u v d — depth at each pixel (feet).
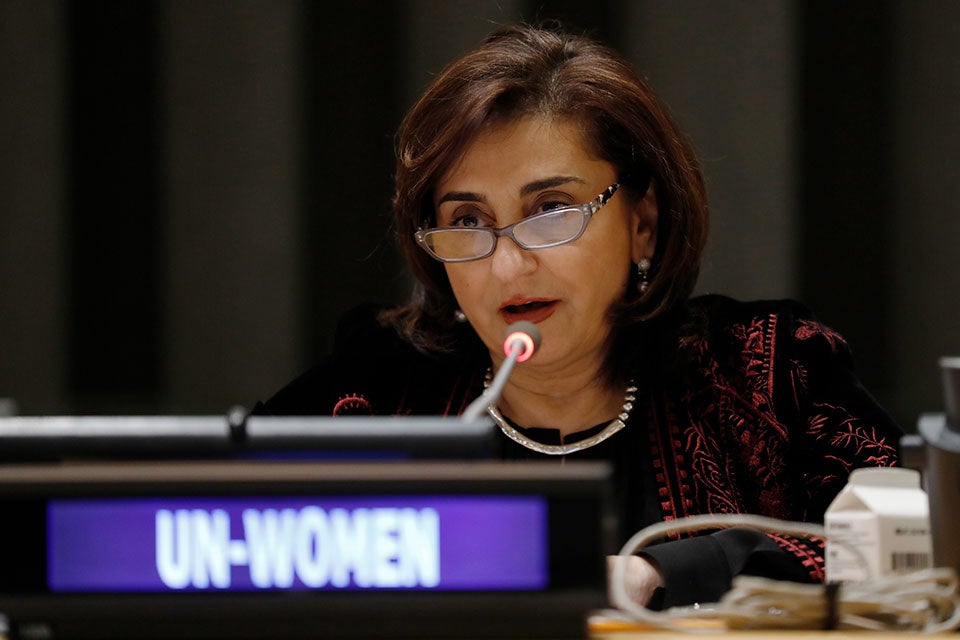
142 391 52.85
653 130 18.12
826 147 49.73
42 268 52.80
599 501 10.20
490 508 10.27
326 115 51.78
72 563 10.40
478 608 10.21
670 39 49.70
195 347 52.60
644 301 18.48
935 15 48.93
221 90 52.29
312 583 10.33
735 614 11.49
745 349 18.99
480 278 17.58
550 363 17.94
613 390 18.84
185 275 52.65
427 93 18.21
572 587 10.19
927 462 12.14
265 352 52.24
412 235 18.95
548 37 18.66
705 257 19.70
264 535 10.36
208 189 52.37
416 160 17.89
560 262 17.37
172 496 10.39
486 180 17.44
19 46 52.49
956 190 48.80
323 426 10.80
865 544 12.96
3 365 52.85
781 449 18.44
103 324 52.90
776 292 49.57
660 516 17.97
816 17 49.57
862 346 49.73
